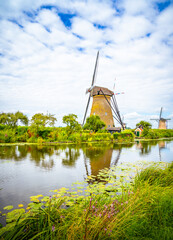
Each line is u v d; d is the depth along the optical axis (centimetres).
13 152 1238
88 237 202
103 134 2872
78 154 1215
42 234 207
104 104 4291
